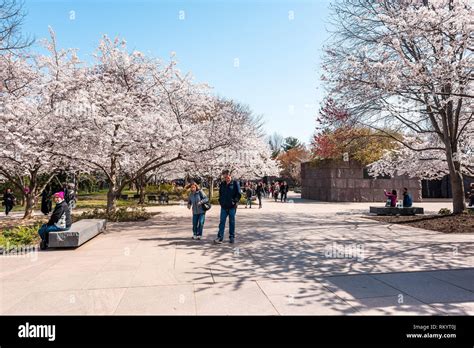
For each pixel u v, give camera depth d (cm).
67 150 1294
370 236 957
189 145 1323
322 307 416
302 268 603
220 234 855
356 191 2828
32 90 1404
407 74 983
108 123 1217
